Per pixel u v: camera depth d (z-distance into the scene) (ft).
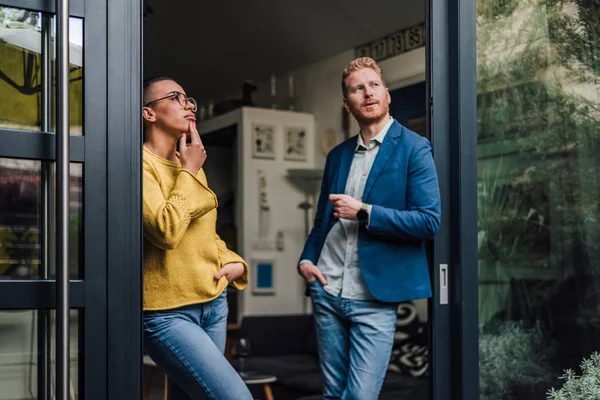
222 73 24.41
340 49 20.95
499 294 10.71
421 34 17.17
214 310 8.85
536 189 11.09
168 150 8.82
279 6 20.12
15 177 7.23
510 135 10.88
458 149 10.03
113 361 7.49
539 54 11.20
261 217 22.90
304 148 22.90
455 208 10.03
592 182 11.60
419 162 9.68
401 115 17.49
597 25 11.80
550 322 11.07
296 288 23.32
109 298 7.50
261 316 20.42
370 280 9.69
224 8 20.79
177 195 8.16
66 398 6.84
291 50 22.25
